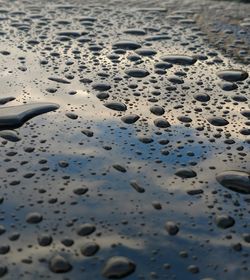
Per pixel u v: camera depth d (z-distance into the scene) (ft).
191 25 0.86
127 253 0.36
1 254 0.35
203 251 0.36
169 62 0.70
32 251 0.36
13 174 0.44
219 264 0.35
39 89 0.60
